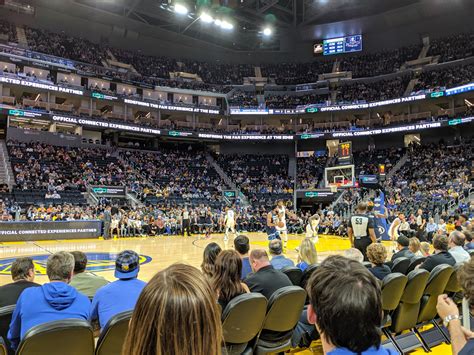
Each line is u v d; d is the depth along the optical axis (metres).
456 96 29.56
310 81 38.03
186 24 35.50
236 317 2.88
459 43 32.81
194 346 1.05
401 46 37.00
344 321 1.20
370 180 21.59
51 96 29.66
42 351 2.07
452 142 32.09
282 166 35.66
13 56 26.52
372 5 34.91
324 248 14.50
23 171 24.02
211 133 34.25
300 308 3.39
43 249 13.52
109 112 32.84
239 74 39.66
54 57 28.91
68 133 29.53
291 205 29.84
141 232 20.38
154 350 1.05
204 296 1.11
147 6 32.47
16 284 3.31
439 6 33.00
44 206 20.41
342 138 35.09
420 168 29.34
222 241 17.62
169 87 34.19
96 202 23.23
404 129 30.92
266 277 3.62
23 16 31.53
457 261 5.38
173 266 1.22
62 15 32.91
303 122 37.69
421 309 4.43
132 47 37.06
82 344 2.19
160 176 30.62
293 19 37.66
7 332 2.92
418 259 5.39
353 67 37.69
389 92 33.84
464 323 1.90
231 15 34.41
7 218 17.47
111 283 2.99
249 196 31.27
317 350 4.20
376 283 1.31
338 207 25.83
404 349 4.12
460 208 20.03
